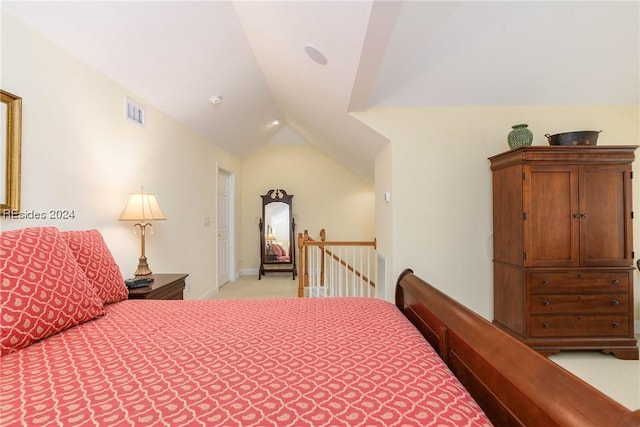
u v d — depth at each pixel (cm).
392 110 317
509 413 79
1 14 162
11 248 114
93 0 186
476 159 315
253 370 86
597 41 256
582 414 57
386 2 157
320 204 650
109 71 237
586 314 258
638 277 308
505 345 86
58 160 195
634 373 234
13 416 65
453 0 224
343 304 159
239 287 523
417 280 169
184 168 373
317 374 83
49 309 113
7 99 163
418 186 316
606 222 260
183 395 73
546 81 290
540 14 238
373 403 70
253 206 645
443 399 72
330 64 250
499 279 297
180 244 362
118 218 240
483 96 305
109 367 89
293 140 647
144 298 199
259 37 289
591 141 267
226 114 416
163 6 218
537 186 261
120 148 255
